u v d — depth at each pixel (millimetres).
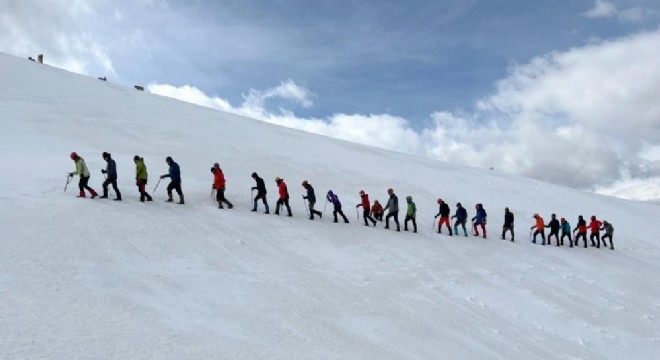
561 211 32344
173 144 27062
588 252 23609
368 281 12586
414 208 19859
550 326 12430
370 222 20453
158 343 6391
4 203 13047
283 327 8164
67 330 6312
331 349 7508
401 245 17312
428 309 11344
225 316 8188
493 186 35125
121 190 17172
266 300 9492
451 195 30047
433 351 8594
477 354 9008
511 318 12336
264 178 24234
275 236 15070
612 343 12164
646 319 14633
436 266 15383
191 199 17641
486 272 15906
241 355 6484
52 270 8977
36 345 5668
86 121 27953
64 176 17516
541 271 17672
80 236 11406
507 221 22203
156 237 12500
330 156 33438
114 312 7383
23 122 25328
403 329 9469
